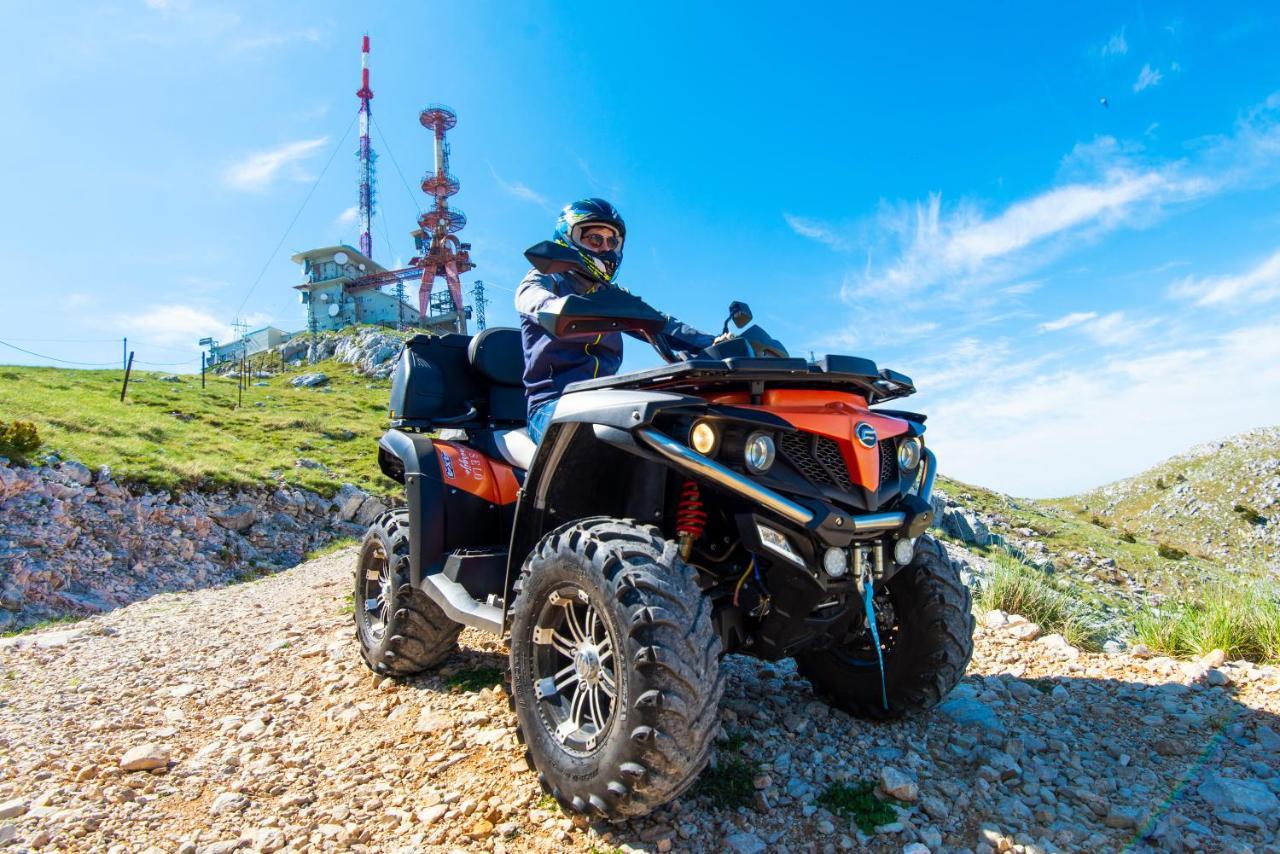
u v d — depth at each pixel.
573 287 3.79
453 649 4.30
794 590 2.68
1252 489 97.38
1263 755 2.99
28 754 3.47
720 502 2.89
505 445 4.07
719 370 2.52
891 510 2.77
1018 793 2.80
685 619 2.32
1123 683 3.88
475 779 2.97
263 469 24.67
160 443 26.61
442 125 101.69
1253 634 4.49
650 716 2.24
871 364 2.86
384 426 44.53
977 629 5.06
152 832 2.75
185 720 3.87
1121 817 2.57
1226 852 2.38
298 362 88.75
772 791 2.75
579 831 2.55
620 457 3.22
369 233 113.88
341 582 8.29
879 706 3.34
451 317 97.69
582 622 2.77
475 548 3.87
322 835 2.65
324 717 3.79
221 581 17.39
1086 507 111.38
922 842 2.46
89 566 15.84
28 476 17.64
